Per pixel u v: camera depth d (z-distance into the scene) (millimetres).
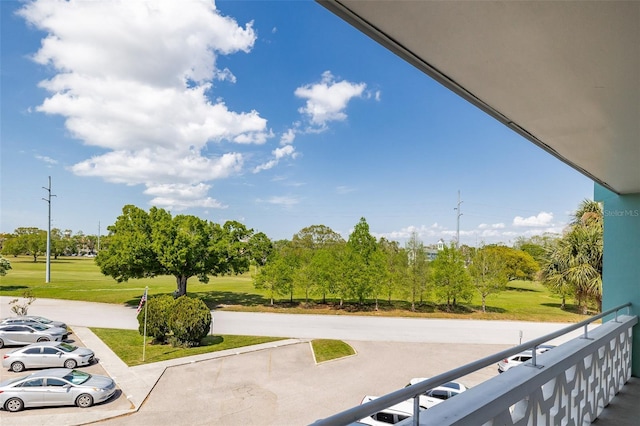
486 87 1852
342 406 8039
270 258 25969
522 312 22672
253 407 7969
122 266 23234
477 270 23594
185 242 23641
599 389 3072
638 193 4270
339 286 24031
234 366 11234
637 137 2467
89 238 72500
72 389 8164
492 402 1515
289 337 15609
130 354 12555
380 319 20812
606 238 4461
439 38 1411
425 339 15445
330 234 46375
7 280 35781
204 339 15016
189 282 39125
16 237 59438
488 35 1383
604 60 1547
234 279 43094
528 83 1788
